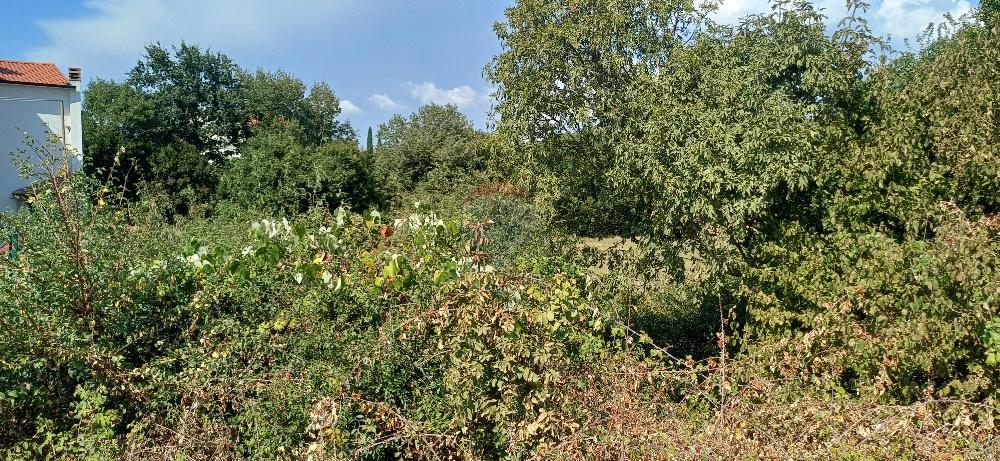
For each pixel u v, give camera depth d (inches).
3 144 841.5
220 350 183.9
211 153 1499.8
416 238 185.9
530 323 167.6
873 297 190.2
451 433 160.7
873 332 187.5
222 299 207.5
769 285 265.0
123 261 186.2
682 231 310.8
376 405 165.9
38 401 169.5
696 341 338.0
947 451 128.0
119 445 158.7
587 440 141.3
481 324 158.4
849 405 149.5
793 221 265.1
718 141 261.0
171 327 203.3
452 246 194.7
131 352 192.4
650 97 309.7
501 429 156.7
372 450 161.8
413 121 1412.4
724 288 306.5
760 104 268.2
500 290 171.5
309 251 194.1
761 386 158.7
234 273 194.7
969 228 175.0
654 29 356.8
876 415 145.3
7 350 162.4
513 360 154.1
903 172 241.0
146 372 173.8
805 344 185.8
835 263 233.8
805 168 246.2
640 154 292.8
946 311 171.9
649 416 150.5
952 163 234.5
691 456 128.9
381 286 184.7
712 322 338.3
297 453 151.4
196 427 161.3
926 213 217.0
